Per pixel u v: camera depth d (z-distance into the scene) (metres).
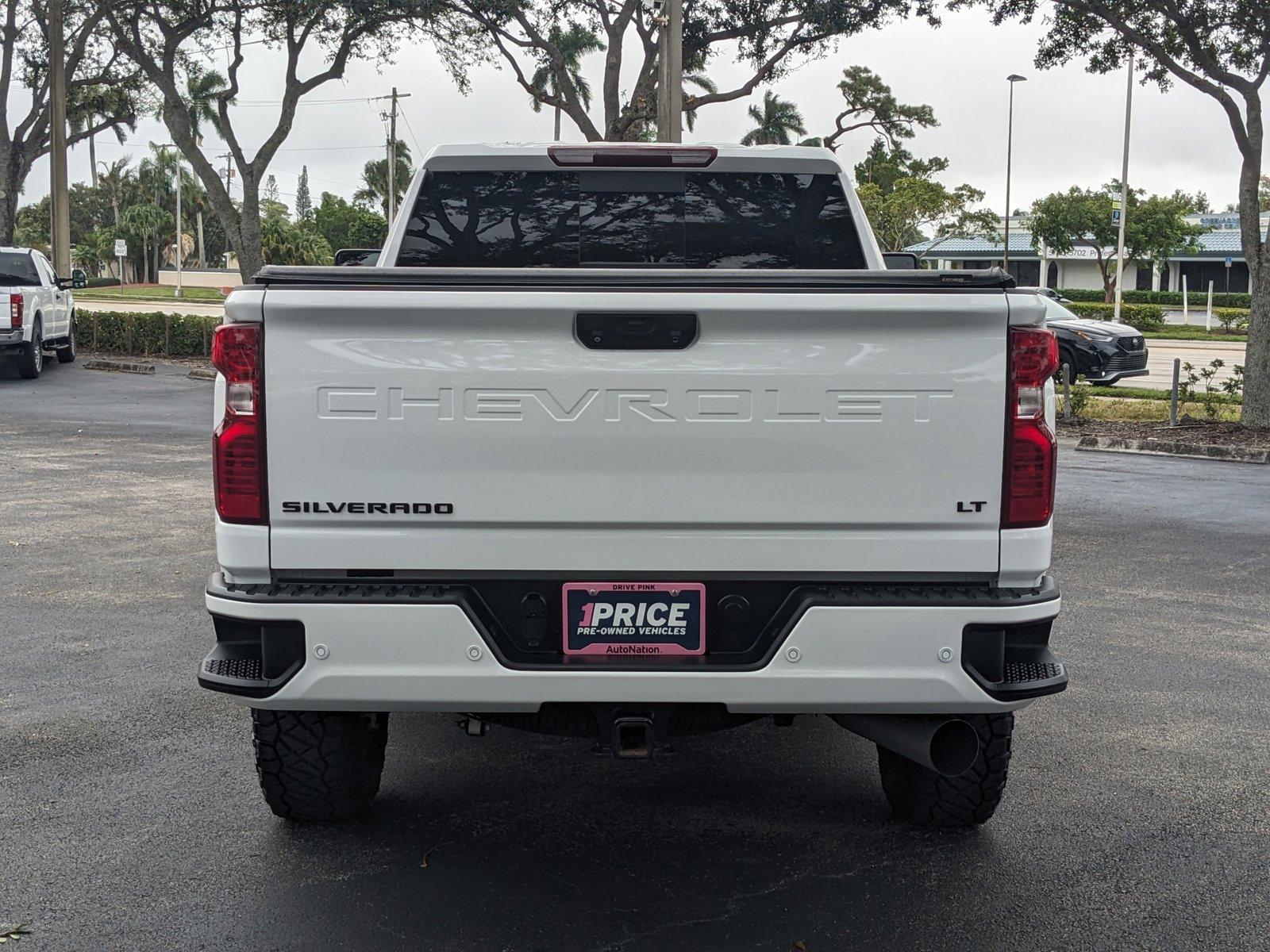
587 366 3.50
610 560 3.57
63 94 27.00
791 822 4.54
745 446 3.53
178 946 3.57
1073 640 7.11
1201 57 16.67
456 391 3.50
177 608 7.58
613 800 4.74
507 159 5.45
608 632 3.61
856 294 3.46
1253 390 17.36
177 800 4.68
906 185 59.03
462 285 3.48
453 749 5.33
